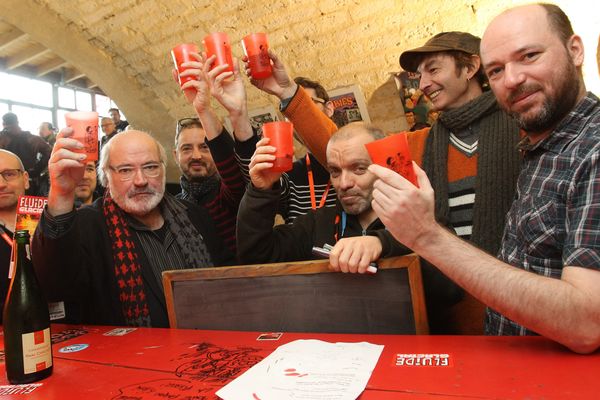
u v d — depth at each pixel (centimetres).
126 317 157
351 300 108
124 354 104
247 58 163
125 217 170
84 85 1044
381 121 360
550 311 81
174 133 458
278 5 321
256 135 172
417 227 89
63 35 413
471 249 89
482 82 177
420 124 333
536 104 102
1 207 190
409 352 89
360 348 93
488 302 87
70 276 133
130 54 405
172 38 376
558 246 97
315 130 179
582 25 258
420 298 101
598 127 95
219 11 341
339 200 147
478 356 85
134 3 360
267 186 135
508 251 112
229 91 164
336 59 336
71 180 117
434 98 177
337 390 74
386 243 109
